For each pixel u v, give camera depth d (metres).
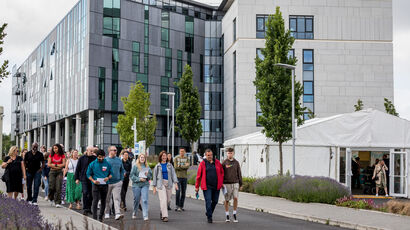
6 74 11.27
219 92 65.81
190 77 42.50
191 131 42.16
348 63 52.78
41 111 83.81
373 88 52.88
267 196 21.11
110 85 59.66
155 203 18.20
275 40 25.33
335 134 25.95
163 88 64.19
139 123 49.72
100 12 59.50
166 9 65.00
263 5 52.78
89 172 12.57
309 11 52.69
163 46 64.25
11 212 8.34
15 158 15.03
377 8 53.28
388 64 53.06
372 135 25.78
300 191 18.62
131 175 12.98
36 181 15.59
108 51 59.69
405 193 23.53
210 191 12.79
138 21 62.31
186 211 15.62
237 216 14.54
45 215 12.42
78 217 12.12
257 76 25.98
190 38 66.31
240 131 52.06
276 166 26.69
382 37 53.19
